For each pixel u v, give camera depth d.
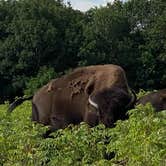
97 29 68.31
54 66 65.94
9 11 71.38
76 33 69.38
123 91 16.03
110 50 68.56
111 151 10.40
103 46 68.19
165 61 67.25
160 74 67.75
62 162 10.64
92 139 11.05
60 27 69.56
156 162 8.12
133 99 15.98
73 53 67.94
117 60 68.31
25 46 64.94
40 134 12.67
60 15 70.88
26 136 11.92
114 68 17.28
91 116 16.34
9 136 12.30
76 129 12.23
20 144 11.83
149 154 8.32
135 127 9.45
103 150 10.91
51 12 69.81
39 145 11.66
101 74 17.23
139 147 8.71
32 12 68.69
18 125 14.21
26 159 11.30
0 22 69.94
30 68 65.44
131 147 9.13
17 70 65.19
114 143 9.84
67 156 10.71
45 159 10.94
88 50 66.81
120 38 71.00
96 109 15.80
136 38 71.50
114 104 15.60
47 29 65.81
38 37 64.94
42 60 65.81
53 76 61.03
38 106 19.41
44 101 19.12
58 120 18.33
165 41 68.06
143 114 10.38
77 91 17.69
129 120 10.57
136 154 8.69
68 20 71.25
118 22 69.94
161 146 8.27
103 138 11.18
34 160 11.12
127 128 10.49
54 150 10.98
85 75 17.83
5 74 65.31
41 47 65.31
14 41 65.25
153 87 67.62
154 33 68.69
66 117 18.05
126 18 71.38
